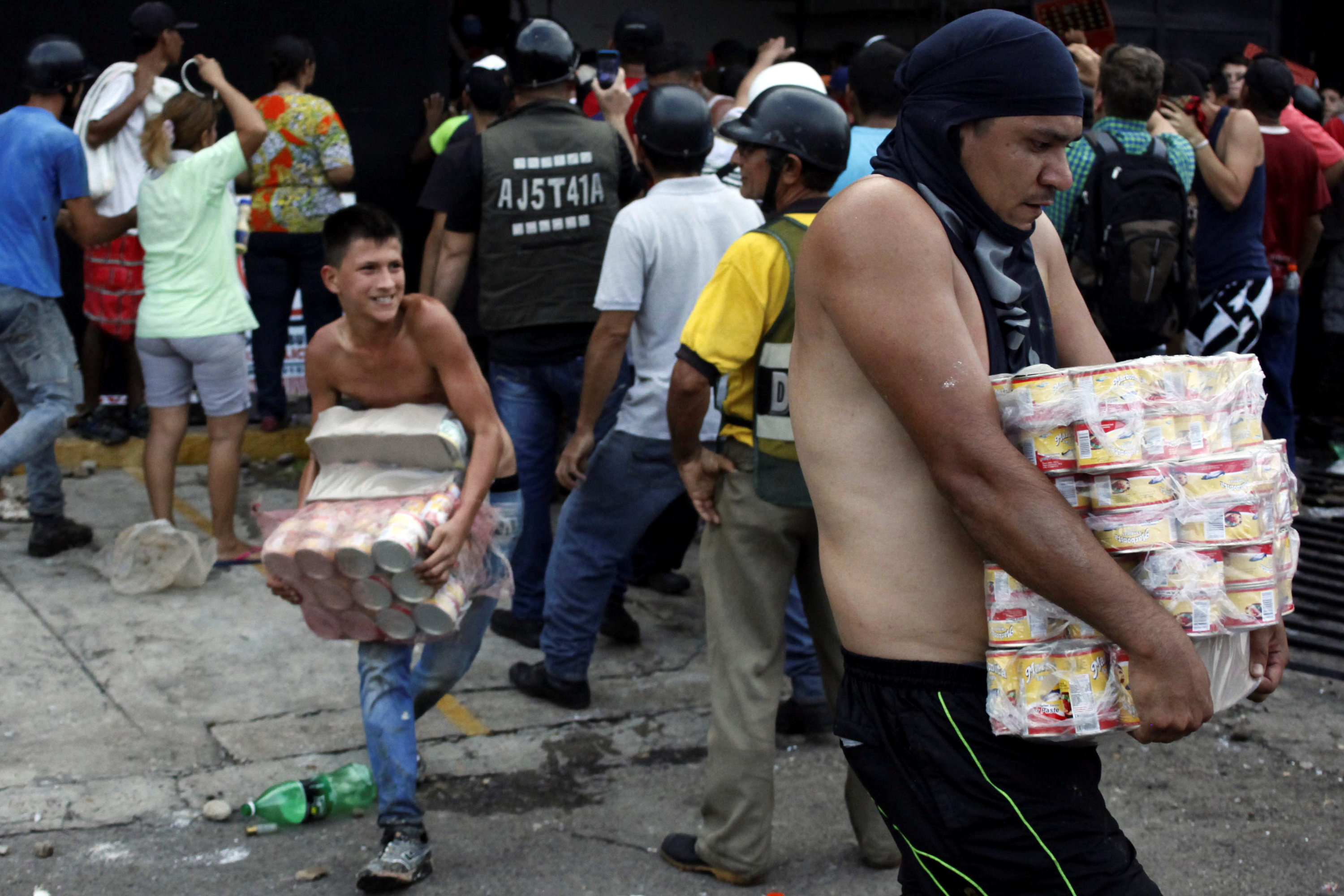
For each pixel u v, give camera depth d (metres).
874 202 1.76
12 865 3.15
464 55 8.72
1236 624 1.75
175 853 3.26
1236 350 6.10
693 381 3.09
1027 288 1.92
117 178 6.09
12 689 4.08
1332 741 4.08
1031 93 1.74
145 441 6.55
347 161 6.69
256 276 6.75
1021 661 1.74
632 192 5.04
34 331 4.93
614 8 9.37
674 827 3.51
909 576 1.85
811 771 3.84
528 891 3.16
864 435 1.86
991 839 1.81
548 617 4.20
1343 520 6.50
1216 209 5.99
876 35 9.64
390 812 3.14
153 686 4.19
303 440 6.95
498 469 3.24
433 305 3.14
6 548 5.37
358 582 2.97
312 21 7.17
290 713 4.06
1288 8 9.64
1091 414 1.68
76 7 6.66
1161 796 3.71
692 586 5.54
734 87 7.17
